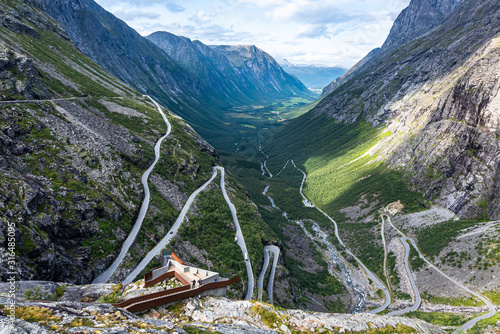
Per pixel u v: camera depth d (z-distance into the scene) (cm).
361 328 3647
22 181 6719
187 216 10419
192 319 2762
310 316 3519
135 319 2191
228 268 8906
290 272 12369
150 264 7612
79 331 1683
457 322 8894
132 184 10181
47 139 9294
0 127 8288
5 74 11375
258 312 3145
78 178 8588
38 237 5672
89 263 6794
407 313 10269
